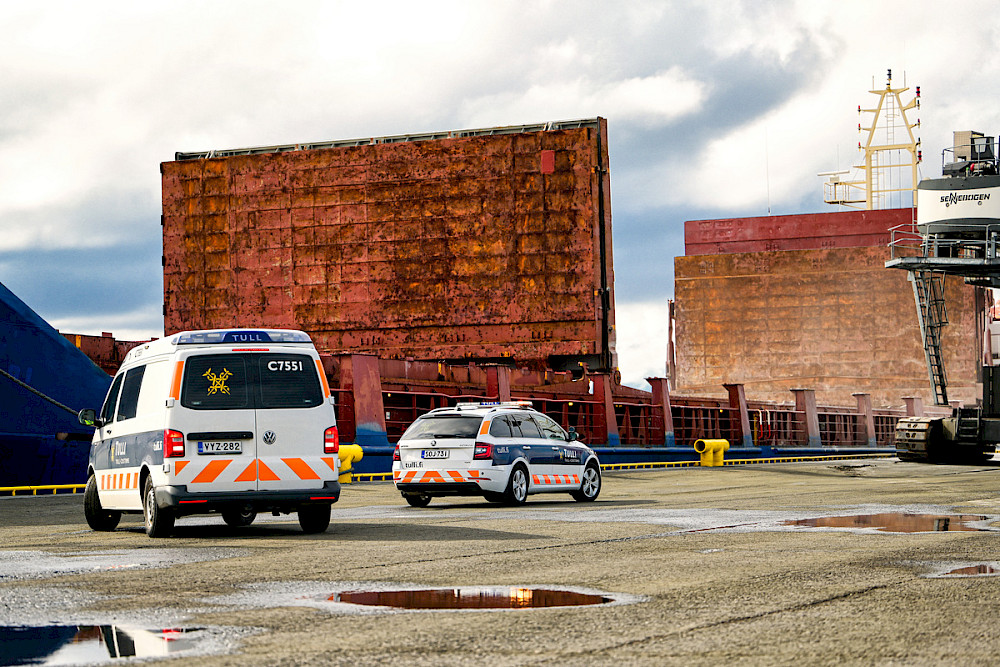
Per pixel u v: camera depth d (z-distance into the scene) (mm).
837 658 5035
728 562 8727
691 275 84812
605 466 34125
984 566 8383
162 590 7363
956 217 31562
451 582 7691
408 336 38781
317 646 5359
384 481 26719
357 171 39250
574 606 6551
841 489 20266
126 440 12805
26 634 5727
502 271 37906
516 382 33875
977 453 36281
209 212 40281
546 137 37625
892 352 80625
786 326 82812
